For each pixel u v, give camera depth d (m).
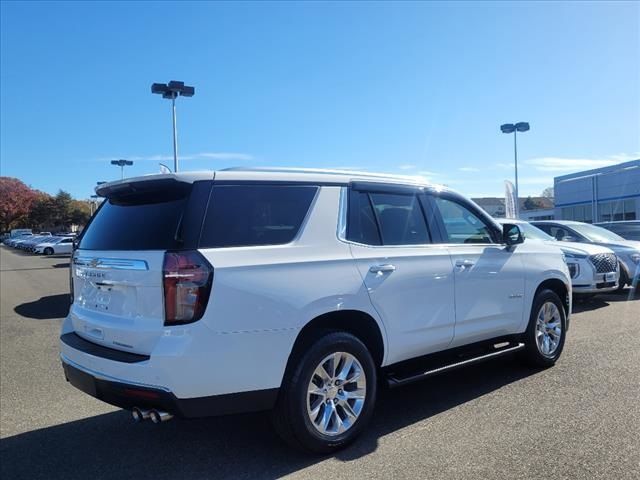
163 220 3.56
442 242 4.82
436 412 4.65
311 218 3.95
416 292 4.40
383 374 4.35
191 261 3.34
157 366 3.28
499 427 4.27
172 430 4.48
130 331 3.46
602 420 4.34
